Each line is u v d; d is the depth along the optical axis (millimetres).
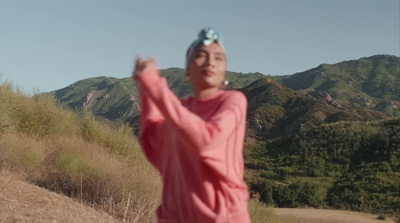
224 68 2211
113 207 8656
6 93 14453
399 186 55406
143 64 1792
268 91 121812
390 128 70875
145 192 9664
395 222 41031
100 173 10328
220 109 2061
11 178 8852
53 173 10141
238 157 2104
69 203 8094
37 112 14312
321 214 38312
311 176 64688
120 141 15070
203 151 1889
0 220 6242
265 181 55719
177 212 2223
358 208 51531
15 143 11312
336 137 72438
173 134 2166
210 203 2066
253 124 106875
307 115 107438
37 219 6570
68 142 13180
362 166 64000
